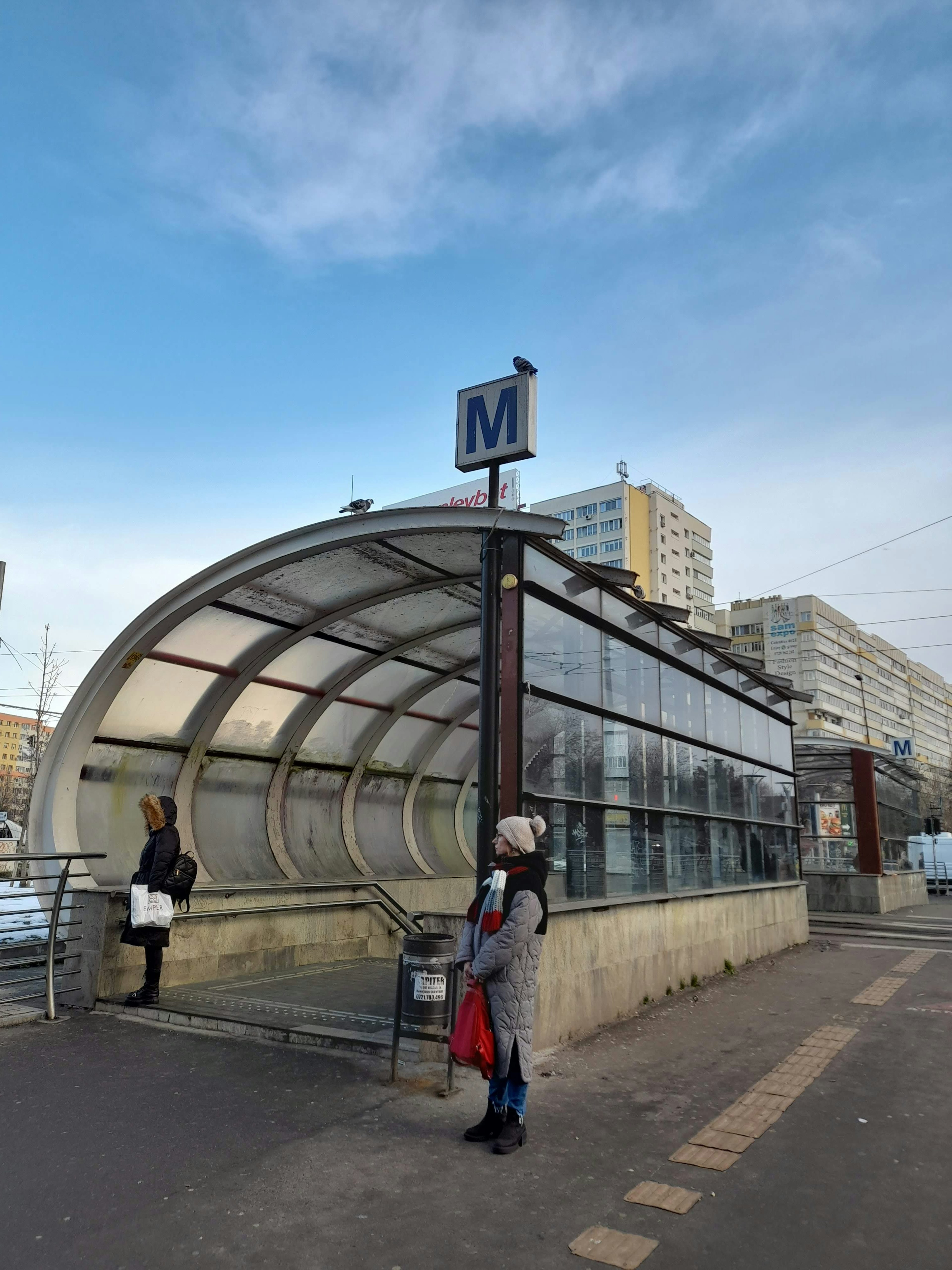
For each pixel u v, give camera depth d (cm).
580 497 10219
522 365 705
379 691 1125
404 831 1310
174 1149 428
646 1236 348
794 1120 491
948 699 16475
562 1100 523
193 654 879
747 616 11300
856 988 930
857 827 1939
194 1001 742
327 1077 548
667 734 960
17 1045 612
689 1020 757
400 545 749
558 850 695
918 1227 359
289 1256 328
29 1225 349
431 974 536
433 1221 359
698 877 1017
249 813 1050
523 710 646
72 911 746
